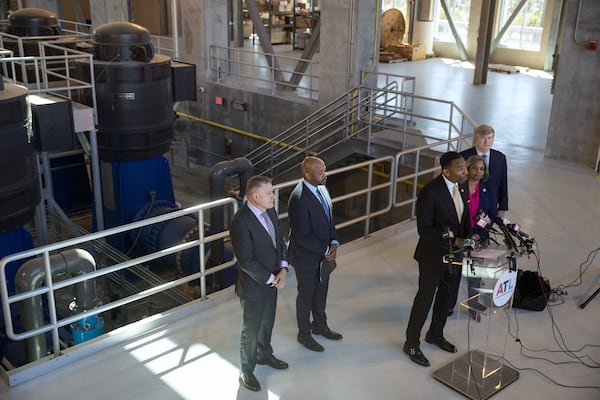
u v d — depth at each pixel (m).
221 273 7.73
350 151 13.13
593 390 4.54
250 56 22.91
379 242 7.23
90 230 12.41
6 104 6.74
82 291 5.97
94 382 4.43
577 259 6.95
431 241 4.51
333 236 4.70
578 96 10.74
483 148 5.55
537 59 23.31
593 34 10.27
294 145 14.98
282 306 5.62
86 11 29.56
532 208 8.74
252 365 4.41
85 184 13.26
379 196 13.26
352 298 5.85
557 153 11.30
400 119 13.95
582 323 5.52
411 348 4.82
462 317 5.47
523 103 16.83
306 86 17.61
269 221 4.18
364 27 13.40
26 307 5.44
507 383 4.55
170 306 9.30
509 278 4.40
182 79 11.02
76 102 10.15
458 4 25.81
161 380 4.48
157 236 10.09
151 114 10.34
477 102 16.75
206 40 17.97
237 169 7.18
